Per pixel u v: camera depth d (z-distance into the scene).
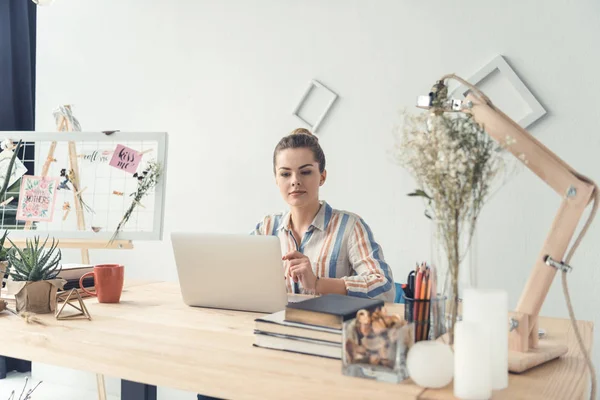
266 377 1.16
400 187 2.94
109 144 2.81
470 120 1.17
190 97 3.46
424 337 1.26
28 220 2.61
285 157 2.20
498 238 2.73
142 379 1.31
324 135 3.11
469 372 1.01
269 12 3.23
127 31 3.62
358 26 3.02
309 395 1.12
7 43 3.68
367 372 1.12
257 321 1.35
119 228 2.52
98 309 1.80
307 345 1.29
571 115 2.61
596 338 2.55
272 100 3.24
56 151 3.72
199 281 1.79
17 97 3.77
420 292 1.27
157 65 3.54
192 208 3.47
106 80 3.69
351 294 1.90
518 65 2.70
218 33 3.37
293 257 1.90
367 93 3.01
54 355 1.45
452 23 2.82
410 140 1.19
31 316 1.62
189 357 1.27
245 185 3.32
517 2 2.69
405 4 2.92
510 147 1.25
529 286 1.25
